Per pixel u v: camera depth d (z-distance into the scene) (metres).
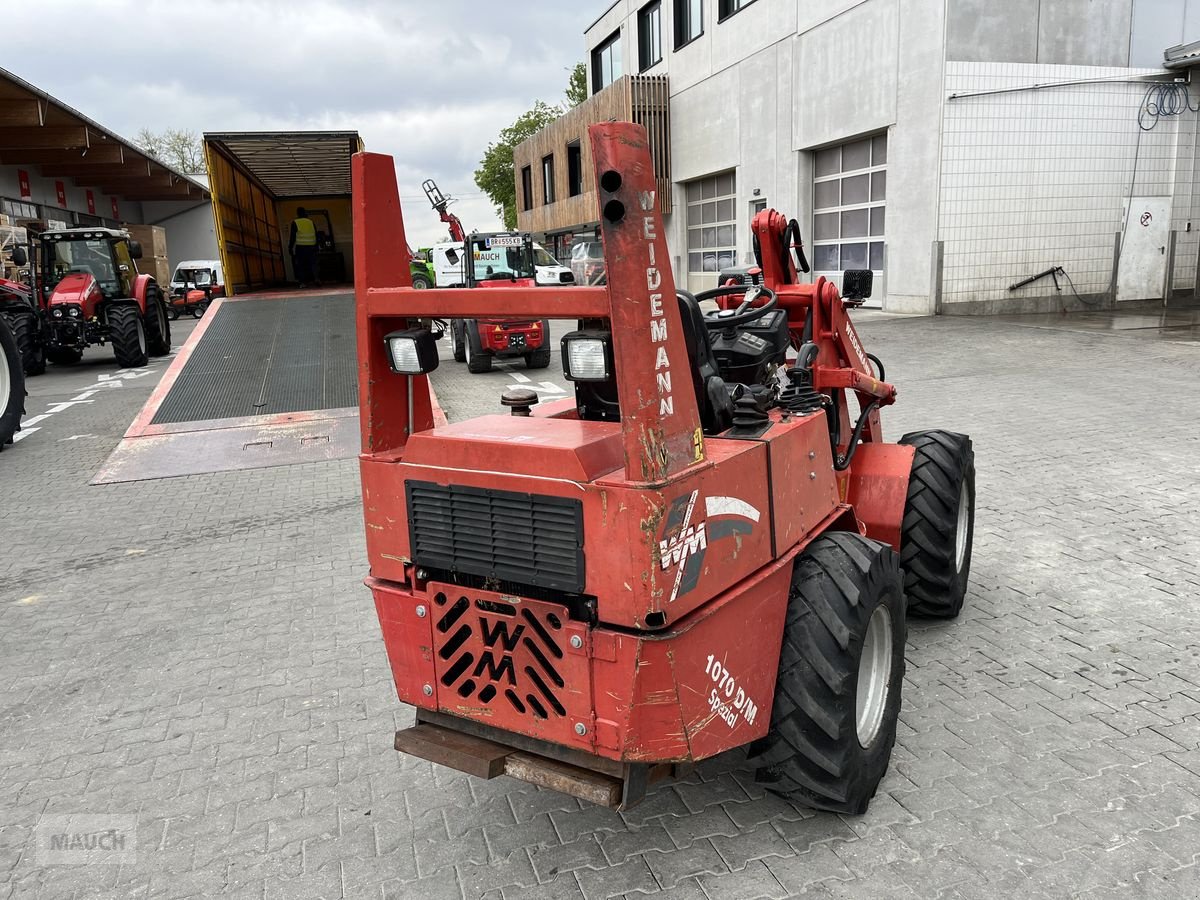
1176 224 16.31
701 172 23.64
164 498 7.16
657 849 2.73
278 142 16.62
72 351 16.28
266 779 3.24
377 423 2.61
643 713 2.26
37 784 3.28
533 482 2.26
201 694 3.91
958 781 2.96
